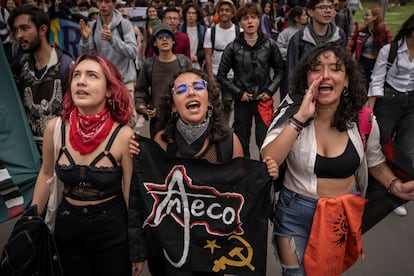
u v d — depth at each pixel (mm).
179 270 2137
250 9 4391
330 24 4426
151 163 2133
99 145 2139
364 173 2279
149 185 2135
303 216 2215
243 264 2135
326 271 2172
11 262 2068
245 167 2102
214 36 5602
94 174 2113
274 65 4621
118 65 4812
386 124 3900
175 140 2193
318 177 2186
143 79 4148
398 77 3768
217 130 2160
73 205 2176
